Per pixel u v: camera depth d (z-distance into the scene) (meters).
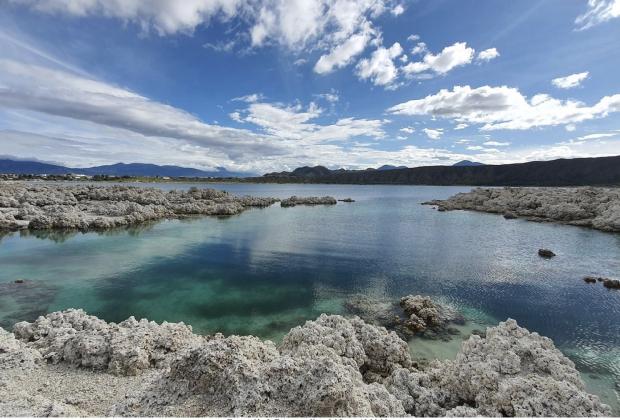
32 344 13.79
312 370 8.65
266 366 9.08
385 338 14.66
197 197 80.94
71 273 27.80
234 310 21.31
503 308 21.80
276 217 65.25
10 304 21.41
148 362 12.18
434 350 16.66
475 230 51.31
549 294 24.22
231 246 38.72
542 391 9.16
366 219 63.50
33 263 30.41
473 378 10.40
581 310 21.53
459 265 31.72
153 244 38.91
